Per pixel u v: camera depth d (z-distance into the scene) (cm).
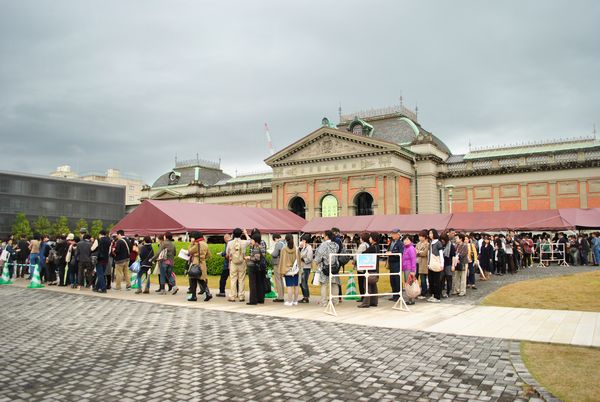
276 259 1944
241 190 8462
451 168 6481
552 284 2100
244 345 1119
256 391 789
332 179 6284
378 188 5891
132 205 11625
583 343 1081
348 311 1638
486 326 1316
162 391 795
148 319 1515
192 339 1195
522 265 3472
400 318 1474
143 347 1115
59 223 9375
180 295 2175
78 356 1039
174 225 3512
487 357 984
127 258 2438
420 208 6291
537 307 1639
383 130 7081
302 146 6550
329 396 763
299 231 5009
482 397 752
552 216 3984
